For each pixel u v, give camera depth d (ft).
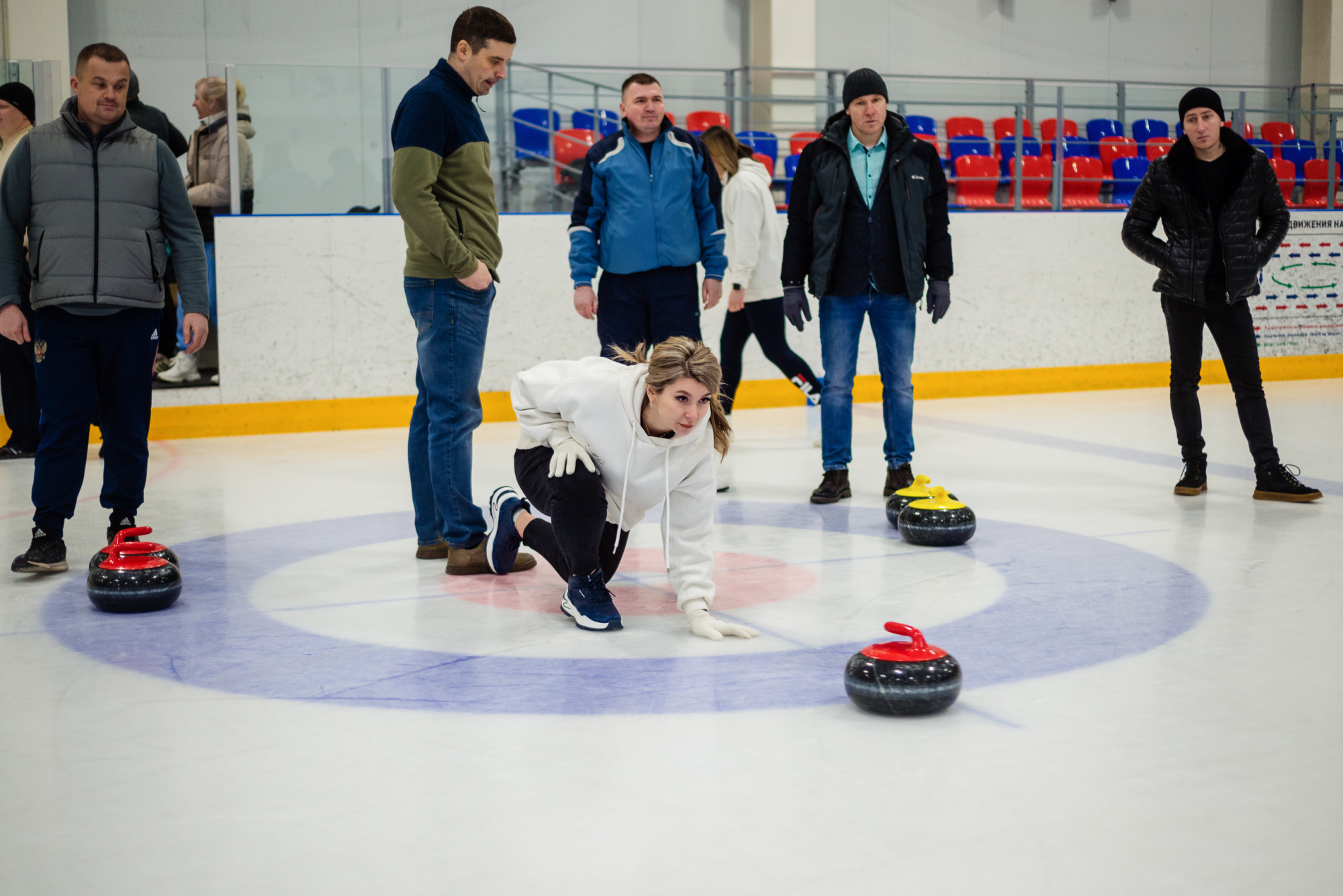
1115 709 7.52
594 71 37.78
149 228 11.80
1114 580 11.21
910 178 15.16
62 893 5.15
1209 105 14.40
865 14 40.09
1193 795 6.13
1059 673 8.29
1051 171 35.14
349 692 7.98
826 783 6.31
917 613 10.03
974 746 6.86
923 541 12.84
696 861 5.39
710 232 14.94
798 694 7.86
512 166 27.32
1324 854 5.45
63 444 11.85
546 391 9.45
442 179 11.36
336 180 24.58
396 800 6.13
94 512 15.55
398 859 5.45
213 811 6.03
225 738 7.10
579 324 26.86
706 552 9.62
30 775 6.54
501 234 26.03
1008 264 30.32
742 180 18.42
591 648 9.02
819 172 15.31
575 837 5.66
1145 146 37.76
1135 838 5.62
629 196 14.55
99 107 11.52
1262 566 11.76
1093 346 31.45
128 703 7.80
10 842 5.68
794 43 38.04
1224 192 14.89
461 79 11.44
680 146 14.69
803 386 19.67
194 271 12.21
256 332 24.21
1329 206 34.32
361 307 24.86
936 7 40.70
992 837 5.63
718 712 7.49
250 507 15.94
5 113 19.94
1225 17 43.78
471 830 5.76
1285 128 40.65
